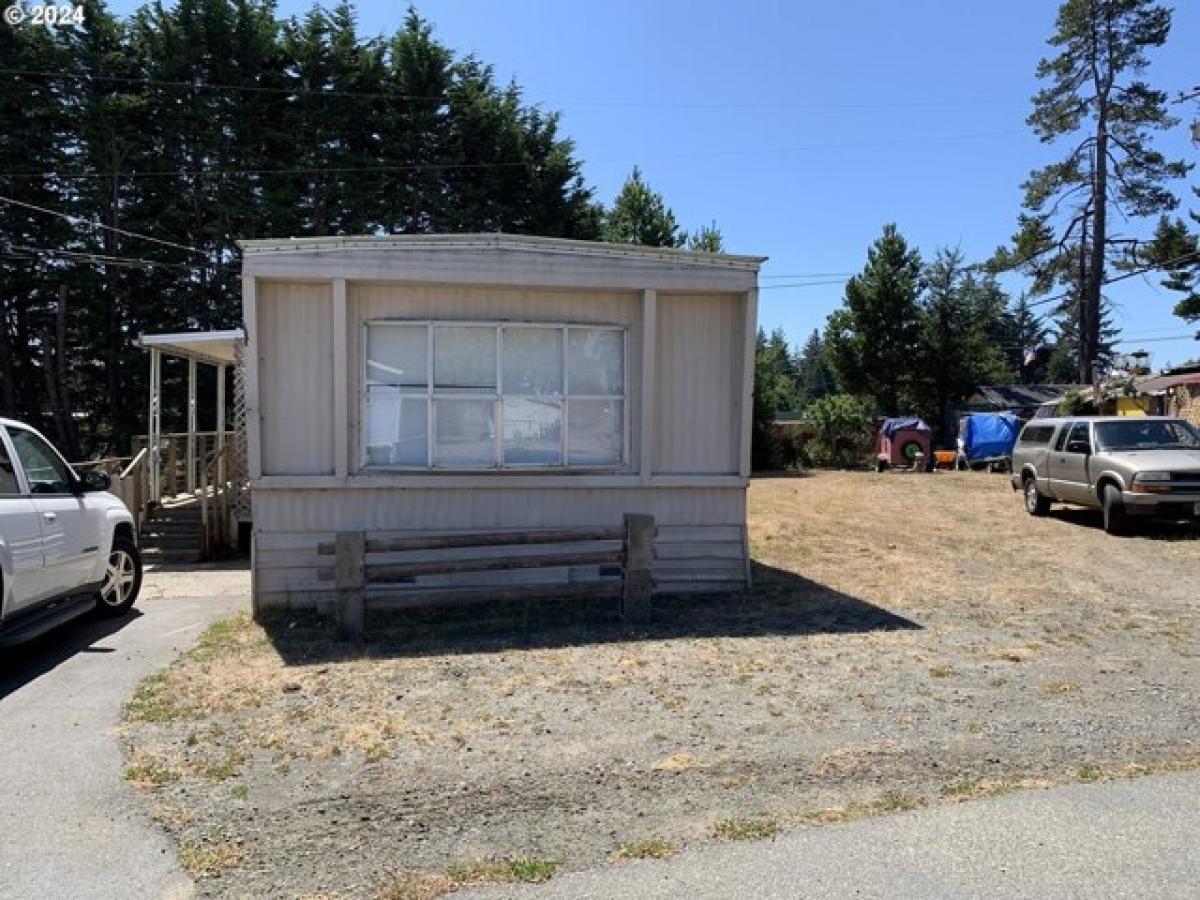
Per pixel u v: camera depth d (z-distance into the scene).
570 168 29.61
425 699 5.21
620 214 31.36
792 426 31.52
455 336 8.03
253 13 24.42
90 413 25.28
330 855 3.32
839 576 9.40
